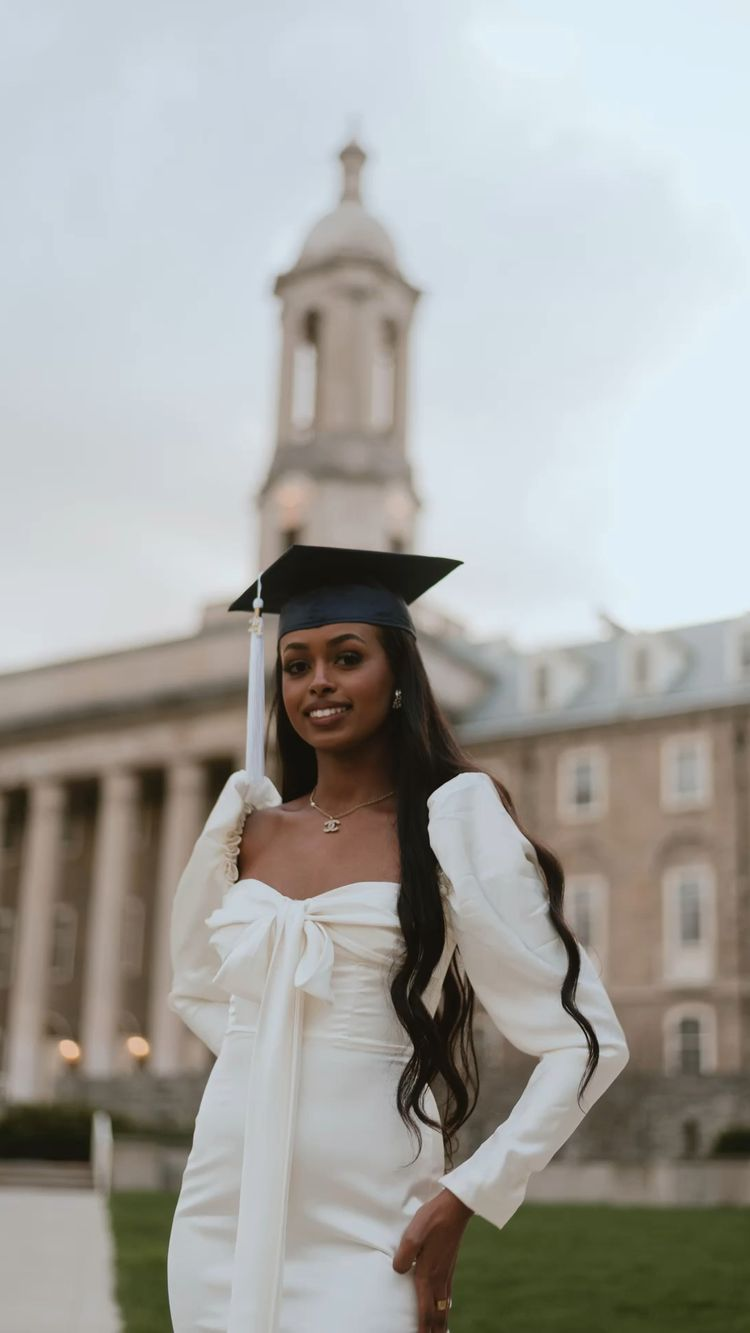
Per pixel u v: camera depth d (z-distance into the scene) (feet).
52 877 171.22
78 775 171.01
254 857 10.13
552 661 161.68
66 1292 34.94
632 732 152.66
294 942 9.02
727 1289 36.24
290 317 183.11
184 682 166.09
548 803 155.53
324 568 10.46
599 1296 34.55
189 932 10.41
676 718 150.10
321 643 10.15
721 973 141.28
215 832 10.23
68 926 182.80
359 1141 8.64
